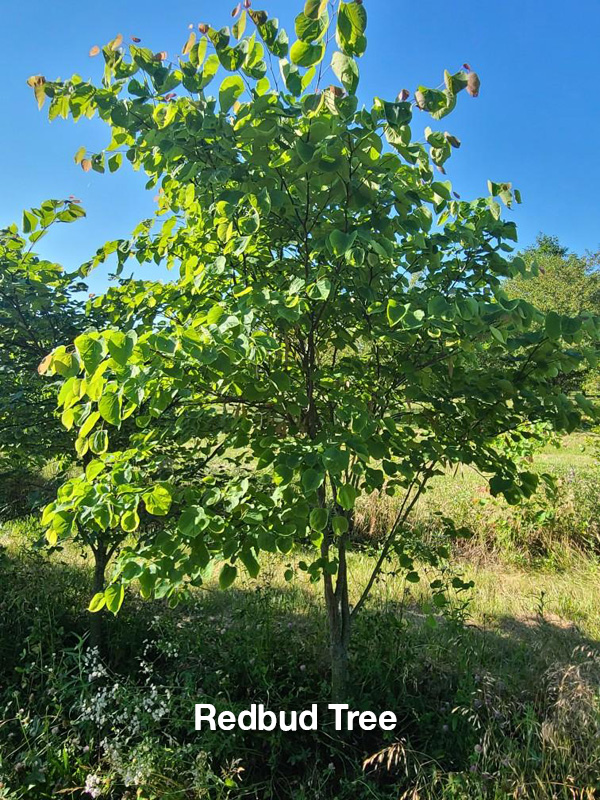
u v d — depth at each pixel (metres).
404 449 2.32
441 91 1.72
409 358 2.45
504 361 2.35
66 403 1.54
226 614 3.98
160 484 1.94
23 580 4.12
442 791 2.27
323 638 3.51
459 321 1.88
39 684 3.14
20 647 3.49
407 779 2.47
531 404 2.22
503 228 2.35
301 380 2.58
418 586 4.48
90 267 2.83
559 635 3.81
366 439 2.09
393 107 1.66
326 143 1.67
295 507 2.01
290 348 2.57
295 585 4.50
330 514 2.61
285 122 1.99
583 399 2.10
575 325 1.78
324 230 2.03
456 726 2.60
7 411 3.18
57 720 2.84
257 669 3.00
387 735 2.64
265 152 1.91
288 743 2.69
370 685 3.04
